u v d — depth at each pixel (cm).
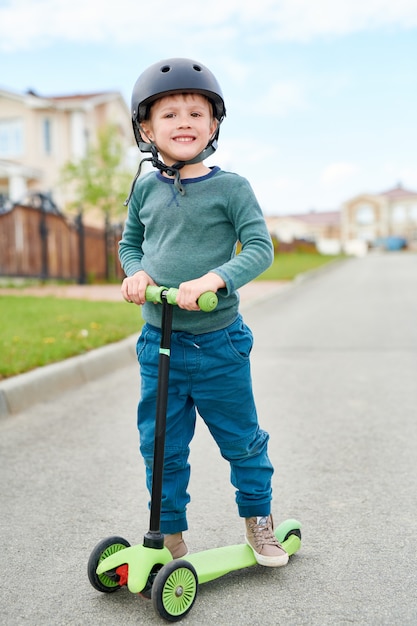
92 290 1434
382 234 7688
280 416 492
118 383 611
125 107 3397
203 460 396
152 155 251
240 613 230
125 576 235
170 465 251
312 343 816
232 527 302
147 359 251
